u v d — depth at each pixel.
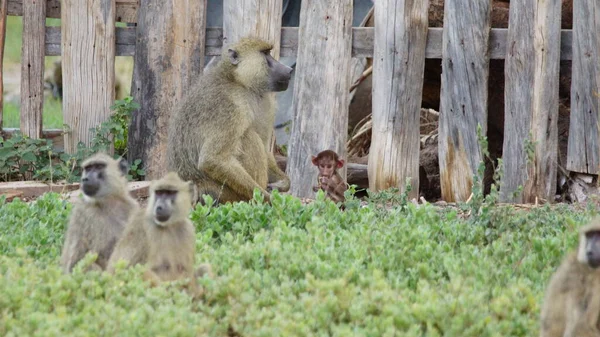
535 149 14.27
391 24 14.61
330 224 11.47
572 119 14.34
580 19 14.09
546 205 12.56
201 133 13.13
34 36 15.41
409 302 8.41
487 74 14.49
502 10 15.46
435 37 14.84
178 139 13.46
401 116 14.74
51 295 8.22
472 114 14.54
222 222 11.80
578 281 7.23
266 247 10.05
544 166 14.36
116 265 8.36
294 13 18.73
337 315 8.23
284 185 14.09
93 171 9.19
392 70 14.66
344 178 15.02
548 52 14.19
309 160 14.96
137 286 8.22
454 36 14.52
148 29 15.34
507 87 14.45
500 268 9.61
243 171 13.05
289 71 13.43
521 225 11.38
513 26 14.30
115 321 7.70
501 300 8.27
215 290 8.57
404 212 12.43
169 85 15.38
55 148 15.95
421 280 8.87
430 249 10.04
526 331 7.92
